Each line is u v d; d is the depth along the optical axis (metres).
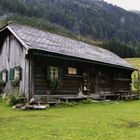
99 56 26.31
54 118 12.90
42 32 23.88
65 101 20.06
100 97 24.25
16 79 20.12
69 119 12.62
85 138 8.95
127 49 130.88
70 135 9.34
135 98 29.67
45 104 17.89
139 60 96.44
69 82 22.12
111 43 132.25
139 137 9.24
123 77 31.33
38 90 19.42
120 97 27.59
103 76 26.95
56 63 20.94
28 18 166.50
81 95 22.34
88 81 24.45
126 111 16.48
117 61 29.73
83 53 23.47
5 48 22.55
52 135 9.30
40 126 10.79
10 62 21.64
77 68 23.14
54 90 20.52
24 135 9.26
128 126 11.23
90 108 17.86
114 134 9.63
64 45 22.86
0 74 22.88
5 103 18.86
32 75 19.08
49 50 18.91
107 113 15.27
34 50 18.30
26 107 16.31
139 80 36.56
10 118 12.79
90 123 11.60
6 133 9.55
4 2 187.50
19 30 21.00
